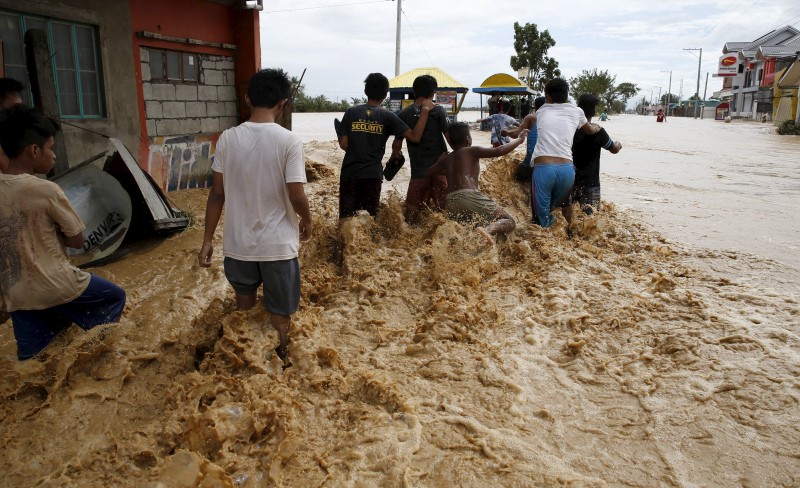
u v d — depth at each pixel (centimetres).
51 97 667
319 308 479
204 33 1038
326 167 1145
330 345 408
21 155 356
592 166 759
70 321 398
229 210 374
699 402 355
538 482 287
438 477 293
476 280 528
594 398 363
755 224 806
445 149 682
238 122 1155
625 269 581
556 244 623
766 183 1210
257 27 1112
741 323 449
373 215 652
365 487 285
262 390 346
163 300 529
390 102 2695
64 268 370
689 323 453
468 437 322
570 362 406
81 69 830
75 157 819
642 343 428
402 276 538
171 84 984
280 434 314
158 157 970
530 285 534
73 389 364
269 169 362
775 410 343
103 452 311
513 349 425
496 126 1429
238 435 309
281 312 383
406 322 473
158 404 360
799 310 475
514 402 357
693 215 866
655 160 1702
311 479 290
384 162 1418
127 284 571
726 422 335
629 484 288
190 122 1036
